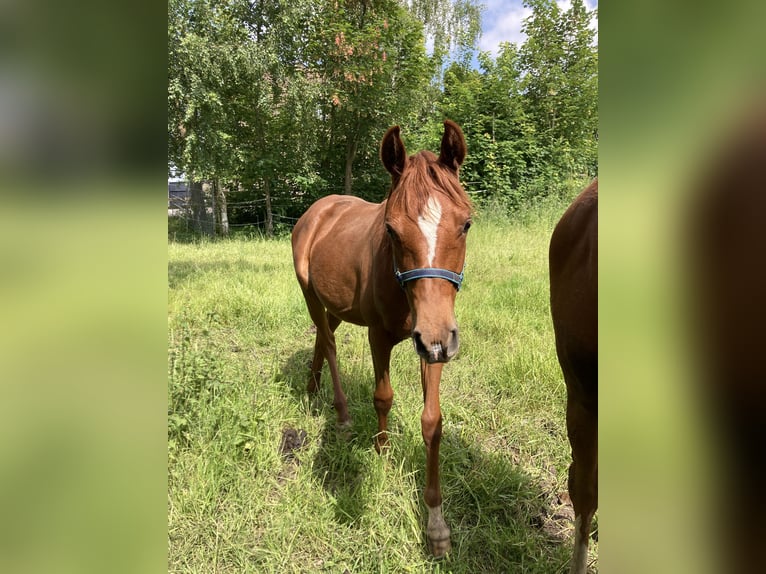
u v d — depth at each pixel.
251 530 1.92
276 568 1.77
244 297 4.68
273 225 12.72
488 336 3.73
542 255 6.49
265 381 3.11
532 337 3.51
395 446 2.34
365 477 2.16
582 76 13.62
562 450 2.33
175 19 6.93
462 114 13.06
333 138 13.21
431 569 1.74
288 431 2.55
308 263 3.07
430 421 1.88
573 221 1.41
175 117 7.28
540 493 2.10
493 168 12.10
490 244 7.47
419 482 2.15
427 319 1.52
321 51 11.18
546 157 12.82
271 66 9.24
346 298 2.57
